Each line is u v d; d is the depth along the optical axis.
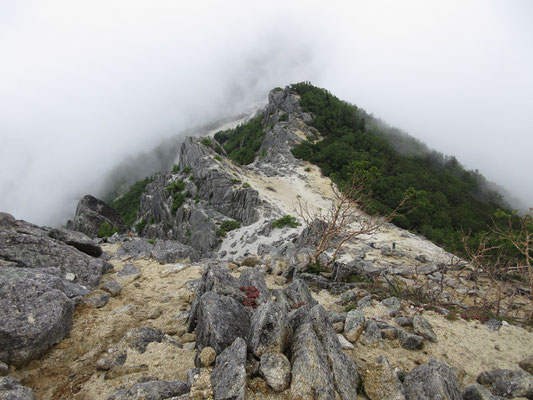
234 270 15.05
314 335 6.06
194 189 57.78
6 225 10.83
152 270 13.10
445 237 49.72
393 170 77.69
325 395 4.92
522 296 14.61
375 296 11.30
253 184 59.28
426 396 5.33
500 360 7.70
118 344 6.67
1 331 5.50
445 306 11.25
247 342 6.08
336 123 94.19
